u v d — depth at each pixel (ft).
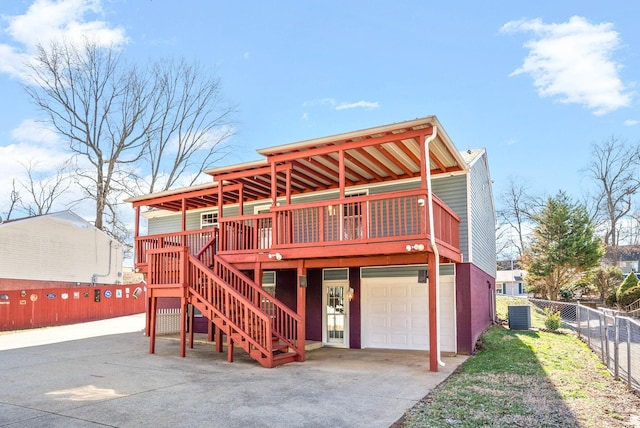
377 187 43.88
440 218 33.50
